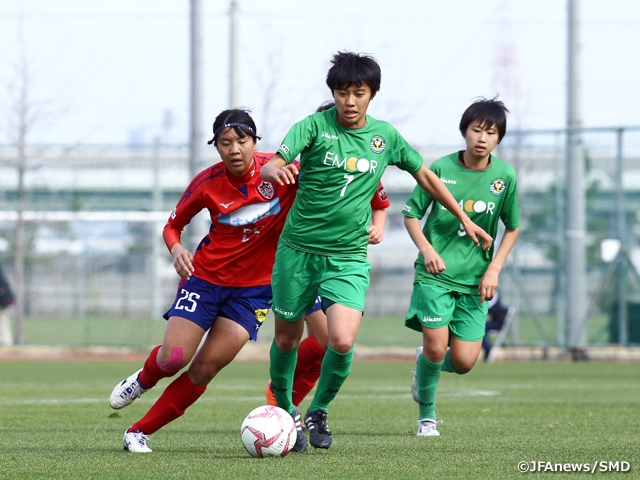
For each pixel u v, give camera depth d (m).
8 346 78.38
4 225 89.50
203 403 37.66
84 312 87.81
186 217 22.69
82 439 25.47
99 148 87.94
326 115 21.97
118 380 50.97
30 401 38.28
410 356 76.50
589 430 27.48
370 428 28.53
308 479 18.06
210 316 22.27
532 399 39.88
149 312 88.00
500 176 26.41
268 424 21.33
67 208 88.62
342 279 22.20
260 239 22.39
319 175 21.81
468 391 44.72
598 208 71.31
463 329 26.83
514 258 71.88
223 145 21.61
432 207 26.73
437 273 25.00
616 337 70.56
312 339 27.42
